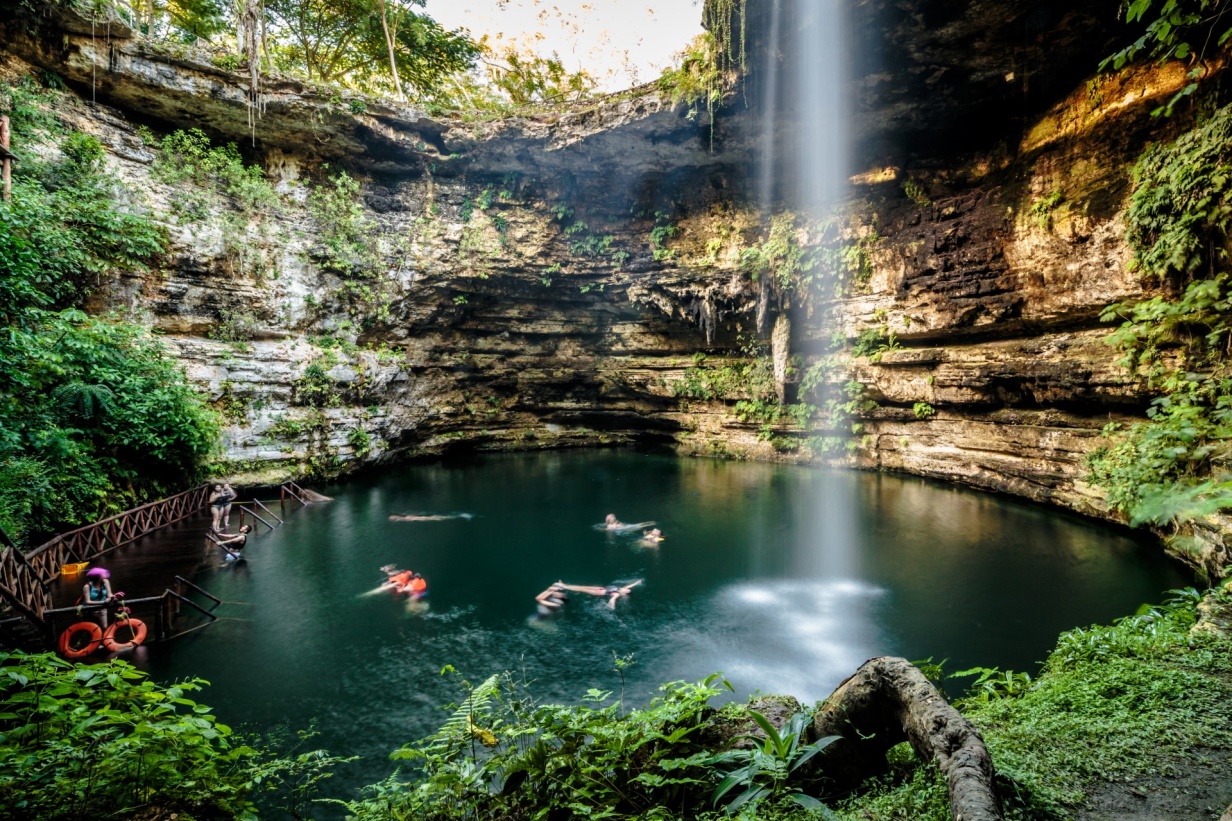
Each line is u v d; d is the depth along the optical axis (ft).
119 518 43.60
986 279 58.95
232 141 69.51
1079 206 50.21
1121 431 46.50
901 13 47.65
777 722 12.61
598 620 34.99
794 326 80.53
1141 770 10.03
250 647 31.35
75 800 9.84
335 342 75.25
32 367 40.27
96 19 57.00
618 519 56.44
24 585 28.58
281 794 20.29
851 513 56.18
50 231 47.09
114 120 62.18
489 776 12.28
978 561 42.11
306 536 50.90
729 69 58.90
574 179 84.12
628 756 11.59
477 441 96.07
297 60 82.38
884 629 32.73
